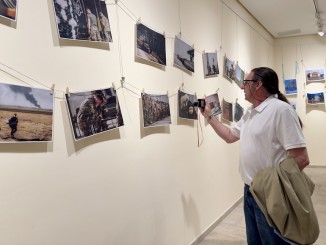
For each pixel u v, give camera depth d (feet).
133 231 6.12
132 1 6.25
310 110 19.54
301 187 4.99
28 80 4.15
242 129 6.02
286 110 5.20
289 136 5.11
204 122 9.54
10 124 3.86
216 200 10.36
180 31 8.16
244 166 5.83
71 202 4.78
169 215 7.43
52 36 4.51
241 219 10.84
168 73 7.54
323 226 9.93
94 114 5.12
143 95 6.40
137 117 6.33
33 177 4.20
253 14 14.87
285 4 13.67
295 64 19.77
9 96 3.87
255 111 5.74
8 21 3.92
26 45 4.14
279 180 5.05
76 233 4.85
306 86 19.57
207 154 9.74
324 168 19.29
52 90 4.44
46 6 4.43
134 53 6.27
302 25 17.13
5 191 3.86
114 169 5.67
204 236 9.30
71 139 4.79
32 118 4.12
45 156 4.38
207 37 9.86
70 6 4.72
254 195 5.31
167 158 7.43
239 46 12.99
